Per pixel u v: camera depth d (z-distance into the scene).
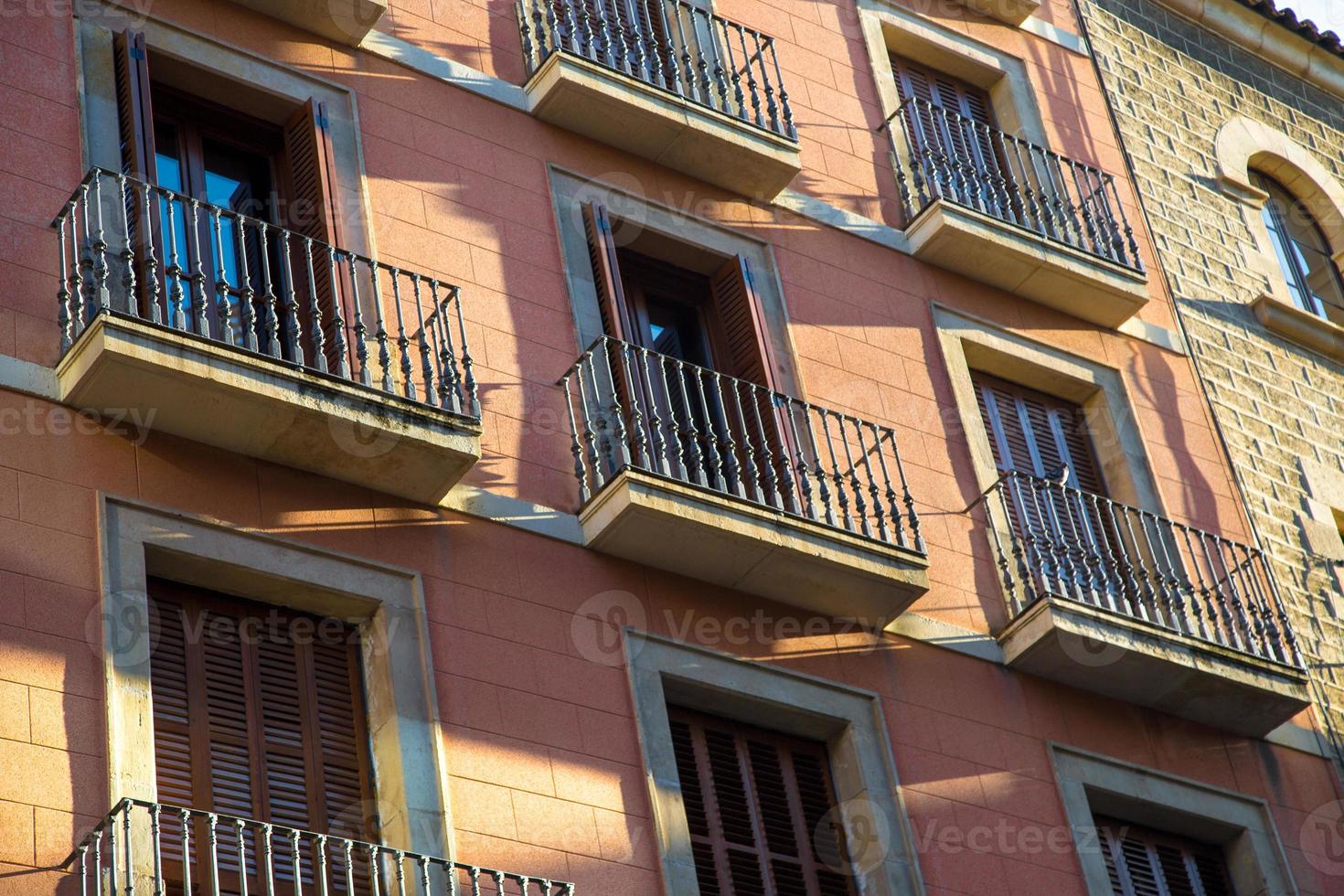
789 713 15.41
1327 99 24.42
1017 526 17.81
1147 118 22.22
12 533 12.80
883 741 15.64
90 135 14.62
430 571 14.28
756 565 15.40
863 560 15.63
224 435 13.75
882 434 17.45
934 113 20.56
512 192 16.61
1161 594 17.84
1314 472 20.59
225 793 12.98
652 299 17.50
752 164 17.86
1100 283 19.45
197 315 13.90
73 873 11.89
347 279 14.95
